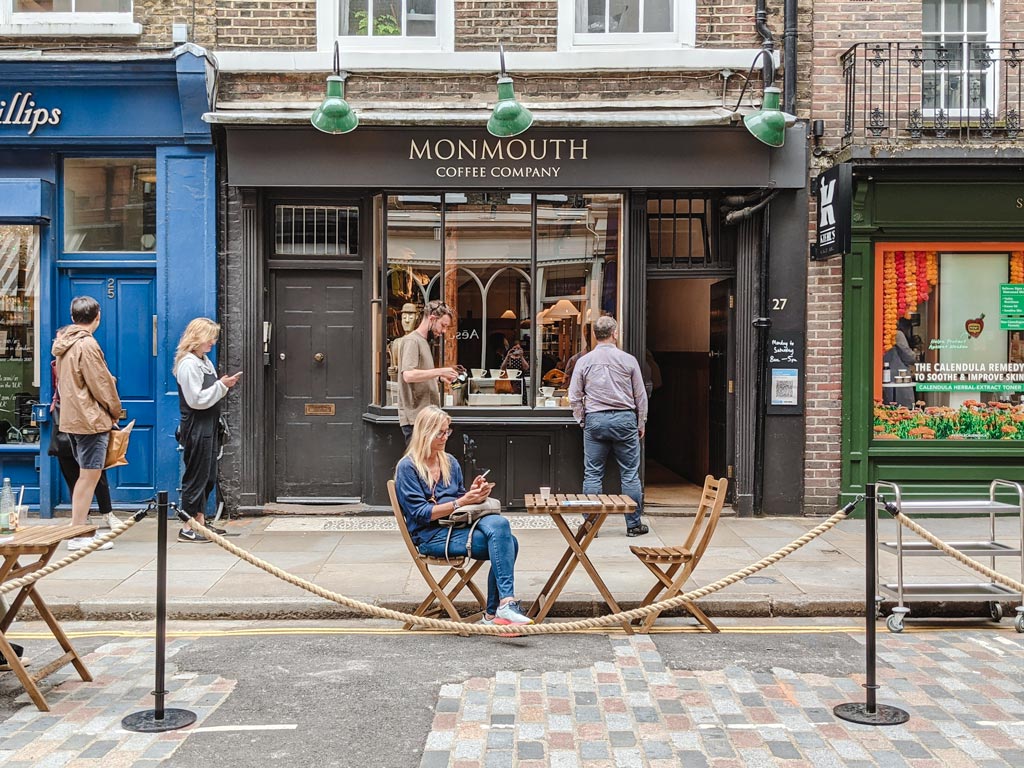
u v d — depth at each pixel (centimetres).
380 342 933
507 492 933
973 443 937
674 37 923
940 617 651
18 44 899
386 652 559
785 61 907
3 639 461
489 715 455
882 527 891
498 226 930
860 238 920
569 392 857
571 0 914
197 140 902
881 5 916
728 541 827
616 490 934
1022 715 457
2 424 944
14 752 413
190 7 905
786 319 925
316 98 912
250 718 454
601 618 574
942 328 939
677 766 397
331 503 948
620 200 927
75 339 754
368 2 927
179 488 921
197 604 636
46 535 509
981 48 931
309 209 941
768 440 933
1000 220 914
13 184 900
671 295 1238
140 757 408
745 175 898
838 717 453
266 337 938
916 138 890
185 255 914
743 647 571
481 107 908
